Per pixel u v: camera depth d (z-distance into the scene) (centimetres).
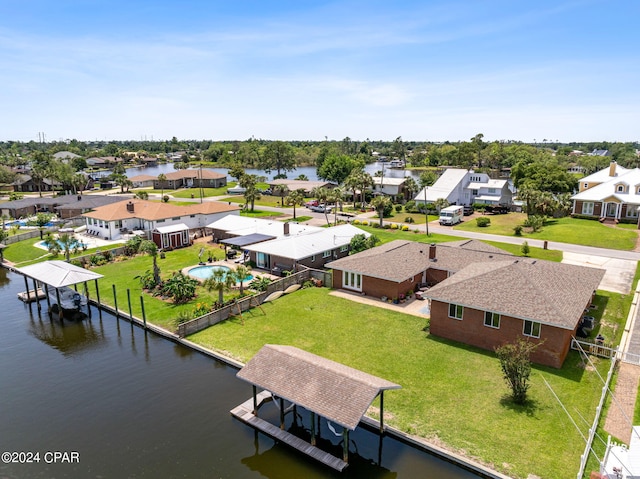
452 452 1998
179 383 2770
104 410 2512
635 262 4891
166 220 6600
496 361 2817
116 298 4216
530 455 1956
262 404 2509
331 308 3766
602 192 7338
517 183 10412
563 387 2497
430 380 2603
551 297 2872
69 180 12106
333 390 2077
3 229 6981
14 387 2797
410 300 3925
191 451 2156
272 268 4884
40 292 4578
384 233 6944
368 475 1961
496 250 4434
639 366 2712
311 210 9225
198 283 4462
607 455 1894
